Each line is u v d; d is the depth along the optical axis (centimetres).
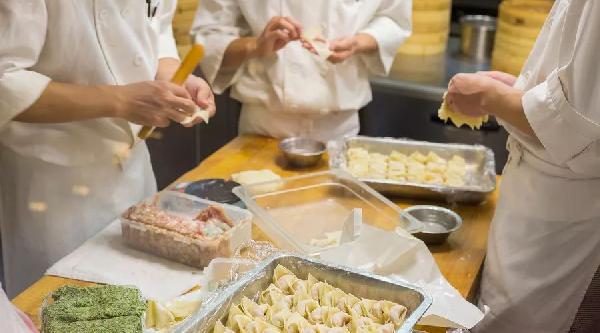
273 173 214
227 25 256
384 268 151
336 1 250
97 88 174
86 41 177
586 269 177
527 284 178
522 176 179
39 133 187
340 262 152
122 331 118
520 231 178
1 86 160
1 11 160
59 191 196
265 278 133
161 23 215
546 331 182
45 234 200
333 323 123
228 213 167
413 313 120
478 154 228
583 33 144
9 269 215
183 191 190
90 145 193
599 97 147
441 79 327
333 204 193
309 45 236
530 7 321
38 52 167
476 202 204
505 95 166
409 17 267
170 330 119
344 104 261
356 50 248
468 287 162
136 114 177
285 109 255
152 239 160
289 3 248
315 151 235
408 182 203
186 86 204
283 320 123
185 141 350
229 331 120
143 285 150
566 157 157
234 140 254
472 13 392
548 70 166
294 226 180
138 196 215
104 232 173
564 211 172
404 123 333
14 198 201
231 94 266
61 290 132
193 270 158
